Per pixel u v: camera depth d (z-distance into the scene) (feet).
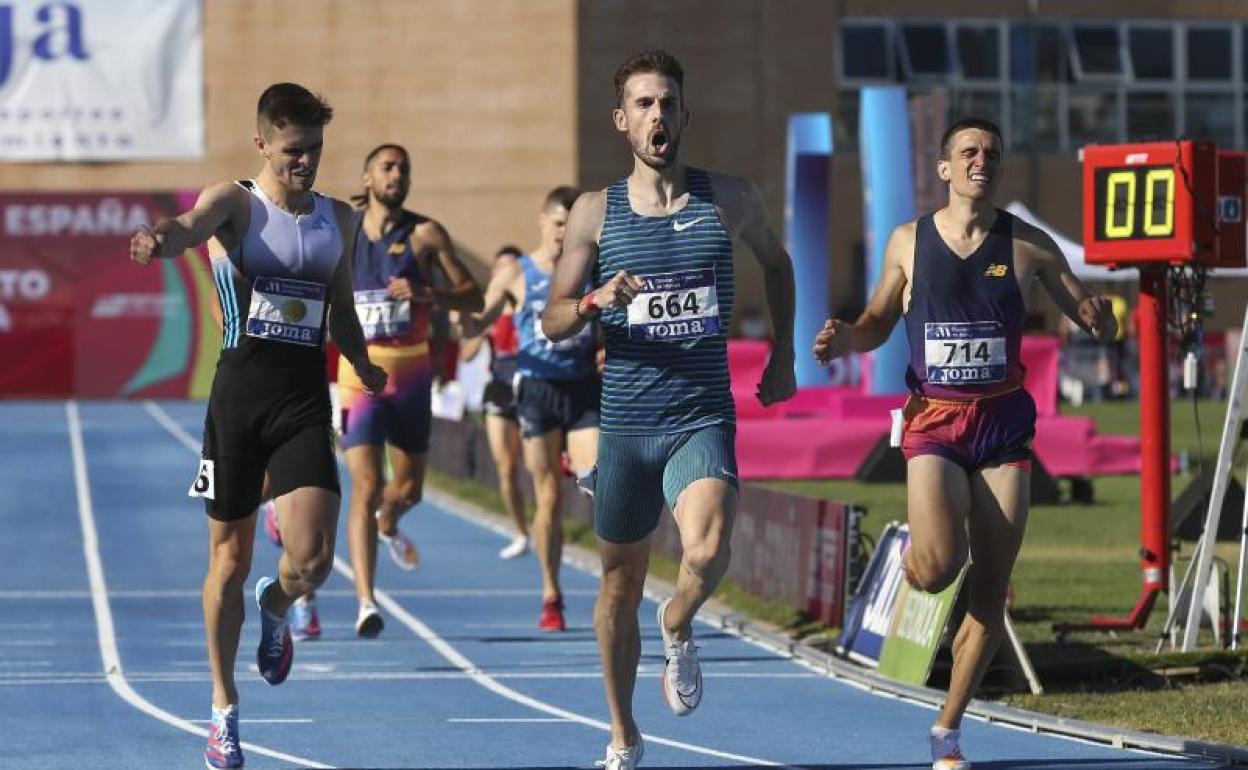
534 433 111.04
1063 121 442.09
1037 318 213.25
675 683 62.39
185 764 71.41
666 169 62.03
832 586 106.63
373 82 420.77
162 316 388.16
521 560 150.41
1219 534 129.08
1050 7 442.50
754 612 115.55
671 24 415.64
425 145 420.77
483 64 419.33
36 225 385.29
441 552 156.46
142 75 412.77
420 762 71.82
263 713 83.20
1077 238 441.27
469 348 147.95
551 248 110.52
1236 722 76.07
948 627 88.28
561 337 60.85
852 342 65.87
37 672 96.02
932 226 66.08
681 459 61.05
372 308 102.47
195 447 270.46
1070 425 206.69
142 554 155.02
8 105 408.87
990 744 74.33
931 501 64.34
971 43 437.58
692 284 61.41
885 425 209.87
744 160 416.26
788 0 418.10
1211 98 448.65
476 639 107.76
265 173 65.82
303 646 104.78
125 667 97.81
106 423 317.22
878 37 433.48
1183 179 94.73
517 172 419.13
